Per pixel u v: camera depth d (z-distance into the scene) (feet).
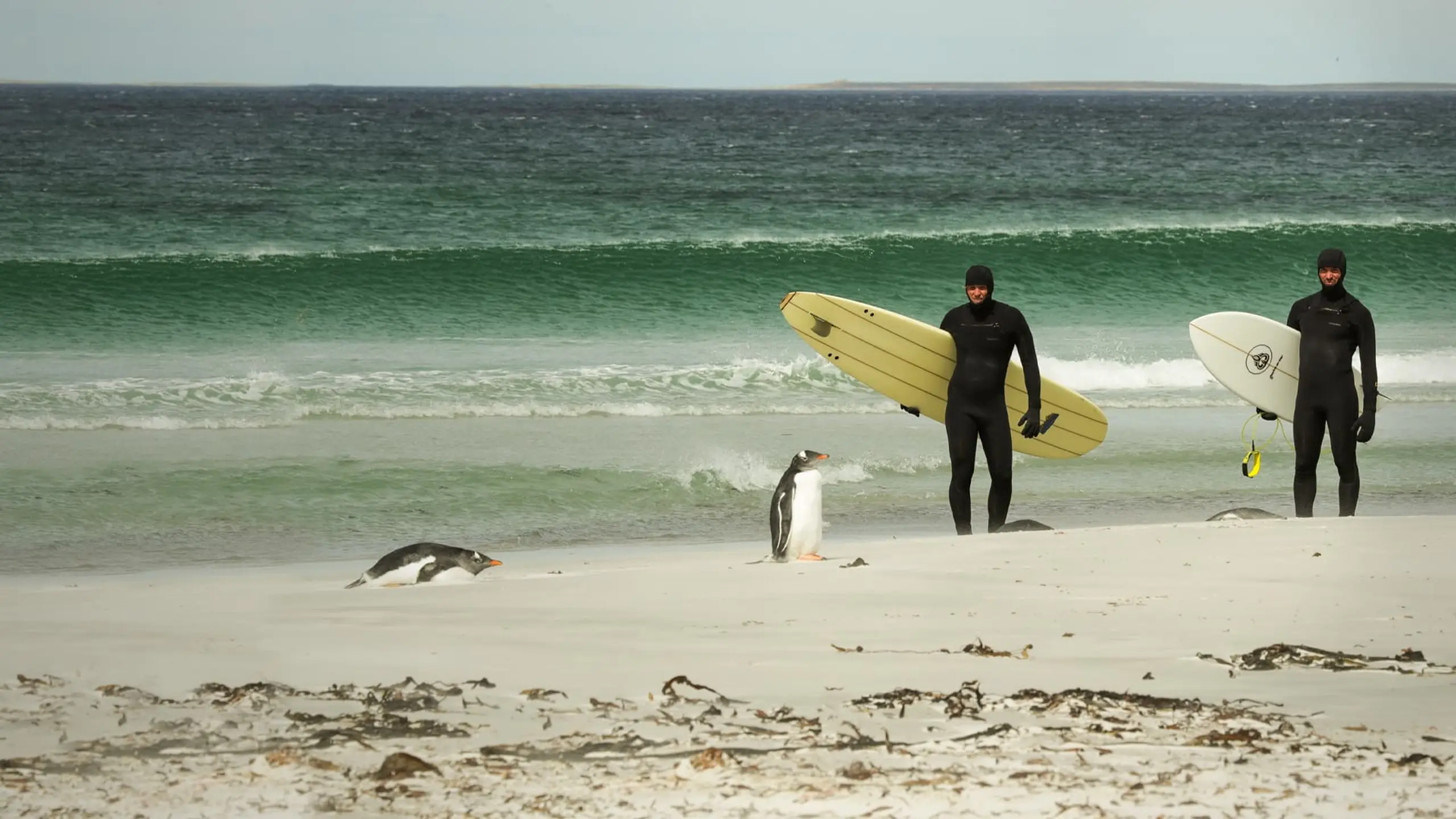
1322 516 90.12
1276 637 48.14
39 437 118.62
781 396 142.72
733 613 54.19
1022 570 63.05
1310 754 32.17
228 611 57.11
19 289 189.67
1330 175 419.13
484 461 113.60
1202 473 116.57
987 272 84.02
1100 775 30.40
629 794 29.48
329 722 36.01
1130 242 243.19
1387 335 191.42
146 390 135.64
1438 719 36.17
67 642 48.91
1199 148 585.22
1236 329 97.45
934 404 100.22
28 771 31.35
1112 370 160.04
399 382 143.13
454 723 36.24
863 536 93.56
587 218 289.53
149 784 30.32
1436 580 58.90
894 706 37.91
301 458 113.29
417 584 66.90
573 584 62.44
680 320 191.11
